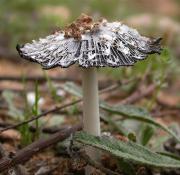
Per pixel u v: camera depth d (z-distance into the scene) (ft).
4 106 1.09
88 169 0.75
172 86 1.61
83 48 0.65
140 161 0.68
